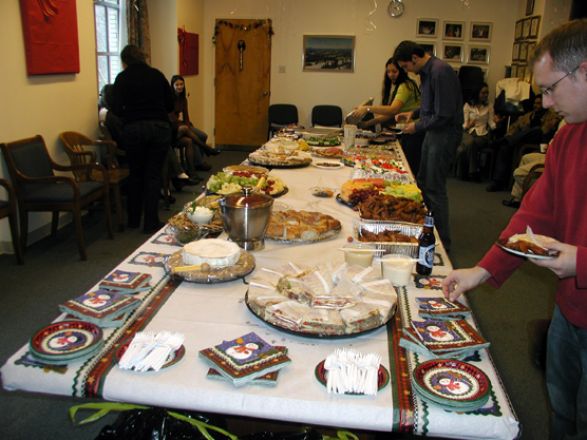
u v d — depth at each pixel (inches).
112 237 151.6
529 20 254.4
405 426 38.4
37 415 76.7
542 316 116.0
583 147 47.1
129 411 44.8
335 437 49.8
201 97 307.1
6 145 128.0
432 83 133.6
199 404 39.9
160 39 259.6
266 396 39.6
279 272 55.3
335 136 167.8
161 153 152.0
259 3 294.7
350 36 293.1
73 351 42.6
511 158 232.8
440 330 48.0
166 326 48.8
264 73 304.5
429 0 283.6
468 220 189.5
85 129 176.4
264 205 65.9
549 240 44.1
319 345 46.6
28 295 114.5
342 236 75.3
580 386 48.9
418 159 175.3
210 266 58.0
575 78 43.0
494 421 38.2
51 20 149.6
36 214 147.9
